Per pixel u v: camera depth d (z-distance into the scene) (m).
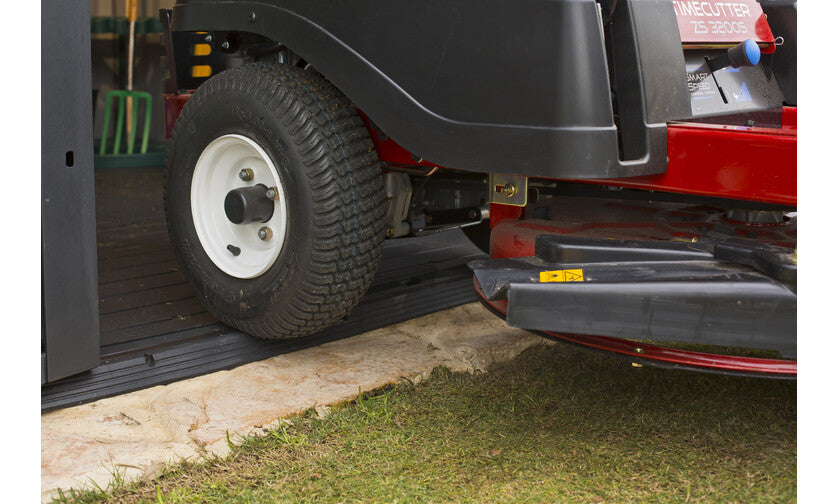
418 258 3.68
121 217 4.55
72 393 2.19
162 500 1.79
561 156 1.89
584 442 2.02
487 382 2.42
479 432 2.09
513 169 1.97
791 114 2.63
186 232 2.74
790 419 2.11
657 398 2.27
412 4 2.08
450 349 2.65
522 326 1.89
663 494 1.77
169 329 2.70
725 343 1.78
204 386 2.32
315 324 2.48
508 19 1.92
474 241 3.46
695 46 2.44
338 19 2.26
